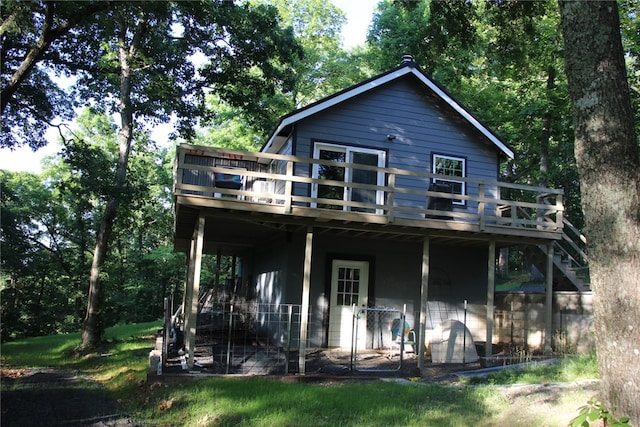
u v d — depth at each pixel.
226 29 17.33
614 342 4.58
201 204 9.09
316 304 12.28
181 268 32.31
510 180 26.78
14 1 10.32
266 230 12.28
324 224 10.28
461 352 10.71
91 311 15.29
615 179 4.72
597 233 4.80
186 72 18.23
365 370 9.46
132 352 13.79
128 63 16.03
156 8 13.23
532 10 10.59
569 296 11.85
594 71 4.93
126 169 16.30
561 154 26.05
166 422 6.54
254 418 6.36
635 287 4.52
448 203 12.43
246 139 28.95
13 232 27.61
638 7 17.31
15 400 8.02
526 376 8.41
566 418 5.71
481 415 6.36
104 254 15.80
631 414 4.41
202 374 8.50
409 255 13.18
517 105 19.77
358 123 12.66
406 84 13.18
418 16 22.06
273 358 10.46
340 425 6.08
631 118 4.88
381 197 12.59
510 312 13.77
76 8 11.29
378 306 12.75
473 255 13.79
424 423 6.13
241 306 15.39
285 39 18.55
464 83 21.53
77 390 8.92
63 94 17.41
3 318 26.81
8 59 13.12
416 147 13.05
